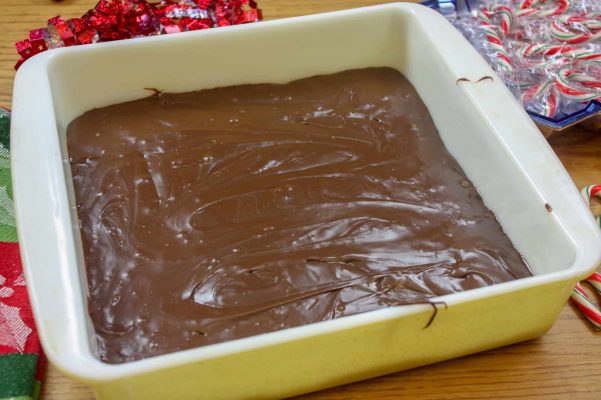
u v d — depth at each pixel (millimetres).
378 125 543
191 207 491
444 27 550
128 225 482
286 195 499
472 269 468
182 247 472
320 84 566
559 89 550
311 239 477
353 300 449
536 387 449
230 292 452
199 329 437
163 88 549
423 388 446
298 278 458
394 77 574
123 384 388
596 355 462
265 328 438
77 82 530
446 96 531
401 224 488
